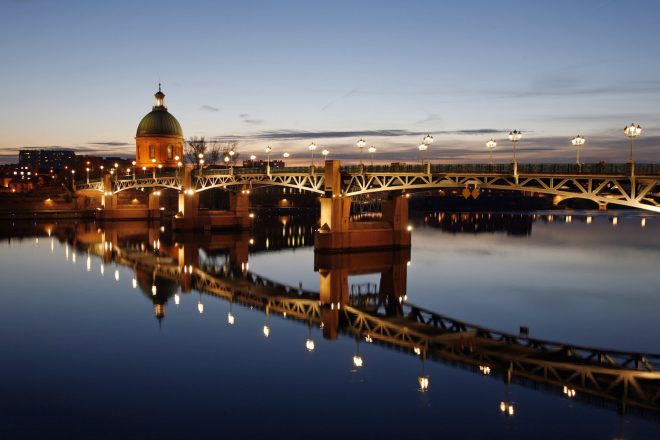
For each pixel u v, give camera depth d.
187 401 30.33
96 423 27.64
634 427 27.33
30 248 101.56
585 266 85.06
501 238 134.88
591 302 57.91
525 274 76.56
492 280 71.50
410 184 81.56
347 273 75.62
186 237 124.12
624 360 38.03
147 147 196.00
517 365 36.69
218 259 91.12
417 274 75.62
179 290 63.66
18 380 33.34
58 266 80.31
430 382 33.28
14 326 45.88
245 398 30.83
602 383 33.59
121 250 100.19
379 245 94.44
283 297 60.72
